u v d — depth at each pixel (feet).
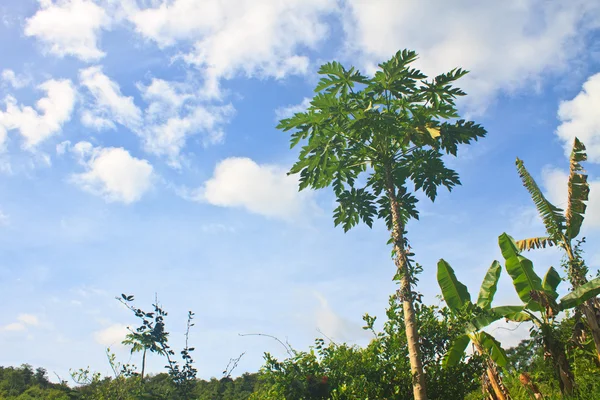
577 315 33.73
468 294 36.70
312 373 30.78
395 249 32.71
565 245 36.81
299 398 29.25
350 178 39.04
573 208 36.91
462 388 30.91
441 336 32.63
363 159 37.42
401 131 33.99
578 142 37.40
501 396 25.94
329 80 35.55
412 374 28.63
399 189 38.81
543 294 31.65
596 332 31.01
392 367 31.27
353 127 32.81
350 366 30.60
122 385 27.68
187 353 25.57
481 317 31.30
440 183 39.01
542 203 38.40
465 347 31.19
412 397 30.19
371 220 39.65
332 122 34.88
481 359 31.07
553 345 30.25
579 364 34.27
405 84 34.01
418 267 32.24
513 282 34.76
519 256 34.96
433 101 35.50
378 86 34.71
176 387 24.95
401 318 33.47
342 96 35.76
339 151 35.73
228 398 27.50
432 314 33.86
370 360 30.86
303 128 35.96
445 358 31.01
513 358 36.19
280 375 30.14
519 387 30.73
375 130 33.88
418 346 29.40
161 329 25.22
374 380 30.35
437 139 35.32
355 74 34.86
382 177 38.70
